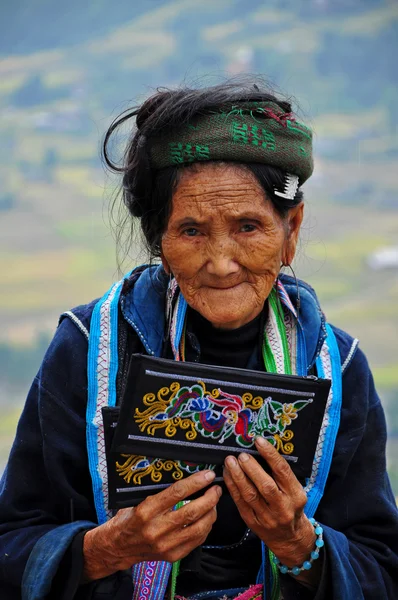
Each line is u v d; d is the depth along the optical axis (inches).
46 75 2982.3
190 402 109.7
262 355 130.2
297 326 131.3
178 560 120.3
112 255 2237.9
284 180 117.0
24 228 2356.1
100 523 125.1
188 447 111.0
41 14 3346.5
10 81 2933.1
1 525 128.5
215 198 114.1
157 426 109.8
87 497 130.3
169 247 118.2
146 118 120.3
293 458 114.3
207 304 118.5
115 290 131.6
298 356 129.6
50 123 2726.4
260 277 118.5
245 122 114.0
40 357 1574.8
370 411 132.6
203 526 112.4
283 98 126.1
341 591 119.6
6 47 3245.6
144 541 112.0
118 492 112.3
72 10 3331.7
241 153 113.8
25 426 130.0
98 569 119.3
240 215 114.4
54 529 124.0
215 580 128.3
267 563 126.2
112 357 127.0
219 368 109.4
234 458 111.1
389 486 135.0
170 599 125.5
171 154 115.5
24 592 119.9
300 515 114.6
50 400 127.0
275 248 117.8
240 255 116.2
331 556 119.4
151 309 129.2
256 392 110.8
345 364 132.0
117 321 129.2
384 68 2778.1
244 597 126.2
